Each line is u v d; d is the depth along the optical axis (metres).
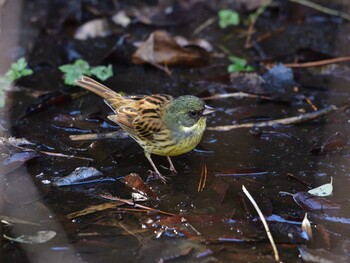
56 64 14.16
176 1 16.44
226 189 10.11
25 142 11.29
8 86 12.81
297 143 11.48
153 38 14.00
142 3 16.64
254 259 8.45
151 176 10.54
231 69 13.84
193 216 9.30
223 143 11.50
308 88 13.38
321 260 8.29
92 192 10.00
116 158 11.06
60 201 9.74
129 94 13.09
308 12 16.25
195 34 15.55
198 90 13.30
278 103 12.87
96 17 16.02
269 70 13.38
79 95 12.93
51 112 12.34
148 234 8.96
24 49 14.55
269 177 10.49
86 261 8.39
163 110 10.51
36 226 9.10
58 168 10.61
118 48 13.93
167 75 13.91
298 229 9.03
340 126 11.98
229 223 9.19
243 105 12.79
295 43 15.16
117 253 8.55
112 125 11.99
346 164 10.82
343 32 15.64
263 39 15.30
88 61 14.26
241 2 16.52
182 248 8.66
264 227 9.12
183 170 10.76
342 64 14.27
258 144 11.47
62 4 16.09
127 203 9.72
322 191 9.98
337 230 9.11
